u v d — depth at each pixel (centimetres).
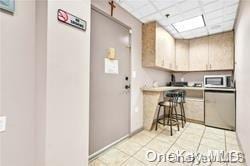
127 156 193
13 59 103
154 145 225
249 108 161
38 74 112
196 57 389
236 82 285
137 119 286
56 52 113
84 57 140
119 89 238
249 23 164
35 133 115
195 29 330
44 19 109
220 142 237
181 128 310
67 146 123
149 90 290
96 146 193
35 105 115
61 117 118
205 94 332
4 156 100
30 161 114
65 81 121
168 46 346
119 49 236
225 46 344
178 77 452
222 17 269
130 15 260
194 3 222
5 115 100
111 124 220
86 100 143
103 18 203
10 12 101
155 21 284
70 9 124
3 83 99
